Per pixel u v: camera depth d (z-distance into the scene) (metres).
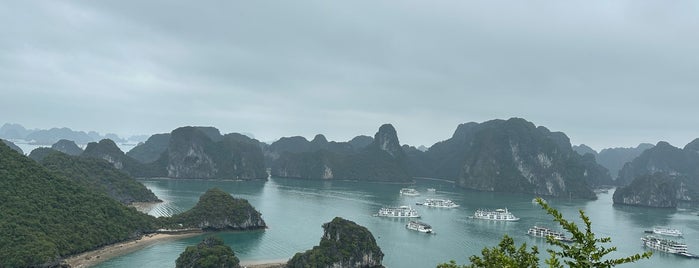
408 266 127.50
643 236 188.62
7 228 117.31
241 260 128.50
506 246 35.31
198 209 170.38
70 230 132.12
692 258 152.25
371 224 189.88
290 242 152.25
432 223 197.38
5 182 138.25
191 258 112.62
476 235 172.38
